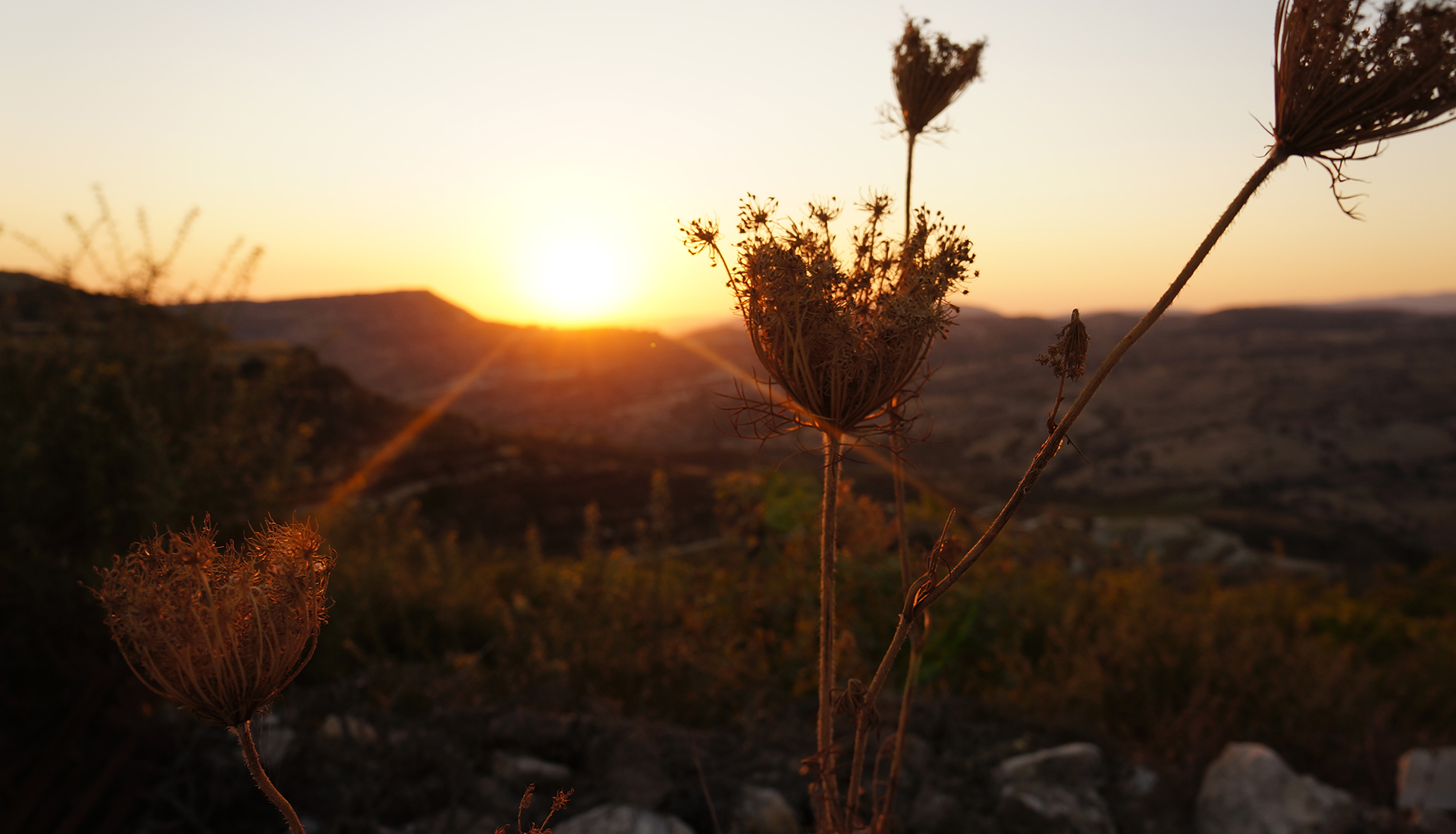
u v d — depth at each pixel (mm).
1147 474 109688
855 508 2707
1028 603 4871
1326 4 741
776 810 2746
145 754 2949
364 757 2783
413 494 33156
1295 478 108688
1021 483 842
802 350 972
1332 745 3746
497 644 3953
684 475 48312
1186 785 3203
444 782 2859
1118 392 157625
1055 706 3742
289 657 727
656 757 2963
